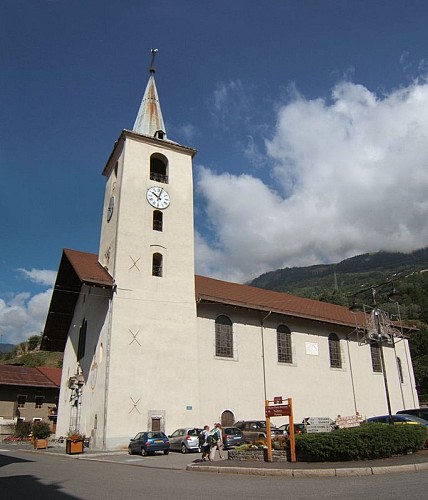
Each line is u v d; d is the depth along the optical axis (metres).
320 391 35.38
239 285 40.12
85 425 29.56
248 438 25.06
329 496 9.68
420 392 62.66
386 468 13.02
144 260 30.42
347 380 37.59
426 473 12.45
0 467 17.89
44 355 106.25
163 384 27.77
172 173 34.75
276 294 41.56
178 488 11.68
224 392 30.19
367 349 40.50
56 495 10.68
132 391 26.70
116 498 10.19
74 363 36.25
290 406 16.11
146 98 39.09
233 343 32.00
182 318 30.08
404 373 42.72
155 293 29.80
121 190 31.72
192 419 27.94
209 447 18.98
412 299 104.12
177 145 35.69
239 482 12.64
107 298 29.30
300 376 34.59
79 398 32.50
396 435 15.38
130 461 20.38
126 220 30.91
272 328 34.62
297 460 15.74
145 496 10.41
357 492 9.99
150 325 28.77
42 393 54.94
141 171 33.25
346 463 14.45
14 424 47.34
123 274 29.20
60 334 43.22
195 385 28.86
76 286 36.75
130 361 27.30
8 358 113.81
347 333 39.50
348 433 15.11
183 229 33.09
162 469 16.88
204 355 30.30
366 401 38.16
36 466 18.28
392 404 40.19
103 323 29.31
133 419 26.16
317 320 36.22
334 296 105.81
